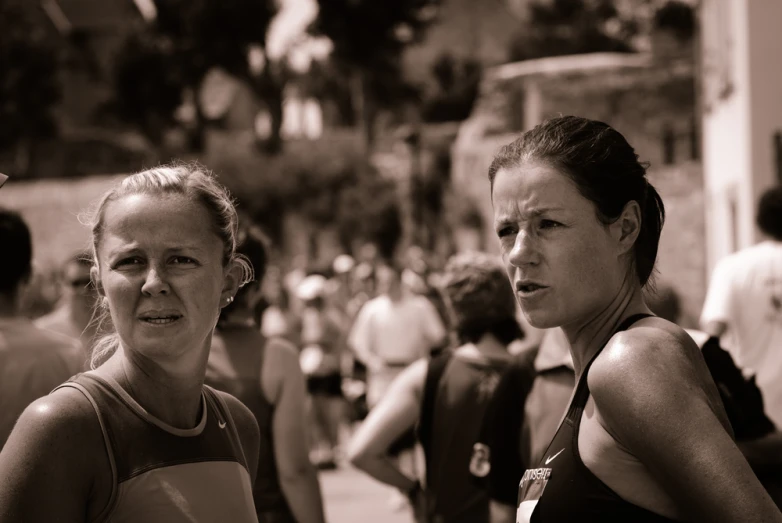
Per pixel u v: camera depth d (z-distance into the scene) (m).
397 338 17.36
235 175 67.38
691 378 3.07
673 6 42.91
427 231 61.84
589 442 3.20
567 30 74.88
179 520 3.46
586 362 3.42
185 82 74.88
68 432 3.35
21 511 3.26
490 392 6.70
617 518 3.11
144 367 3.55
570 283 3.37
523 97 51.38
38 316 18.75
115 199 3.62
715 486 2.91
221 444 3.72
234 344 6.16
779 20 18.67
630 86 43.50
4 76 71.06
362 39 74.50
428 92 83.19
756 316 8.95
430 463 6.86
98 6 84.62
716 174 24.61
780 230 9.01
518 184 3.42
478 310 6.87
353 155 67.62
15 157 71.44
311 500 6.18
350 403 22.16
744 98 18.98
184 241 3.56
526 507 3.34
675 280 29.58
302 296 20.09
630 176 3.45
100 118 79.69
